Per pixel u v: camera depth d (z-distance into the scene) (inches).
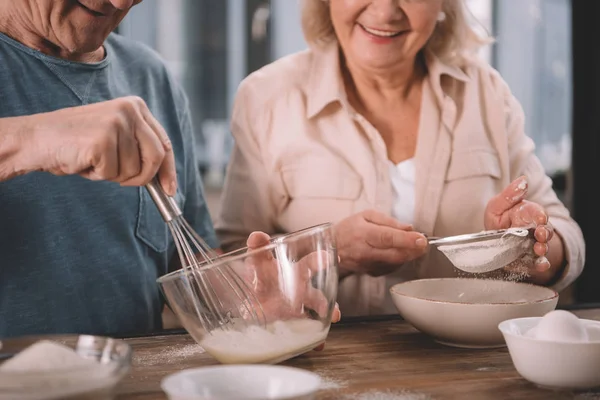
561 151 148.9
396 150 70.4
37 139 40.7
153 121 42.3
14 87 51.8
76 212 53.3
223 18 151.6
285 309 41.0
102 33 52.4
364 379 40.3
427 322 46.7
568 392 38.5
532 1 149.0
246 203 71.9
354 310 69.6
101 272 54.5
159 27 151.7
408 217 68.7
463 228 69.6
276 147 70.5
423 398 37.3
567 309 54.7
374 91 70.3
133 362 43.6
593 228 103.0
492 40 73.0
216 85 154.7
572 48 102.5
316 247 41.7
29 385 29.7
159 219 59.2
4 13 51.6
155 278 59.6
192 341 48.1
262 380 34.6
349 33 66.0
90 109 40.9
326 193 69.2
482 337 45.5
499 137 71.2
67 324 53.1
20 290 51.3
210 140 145.4
